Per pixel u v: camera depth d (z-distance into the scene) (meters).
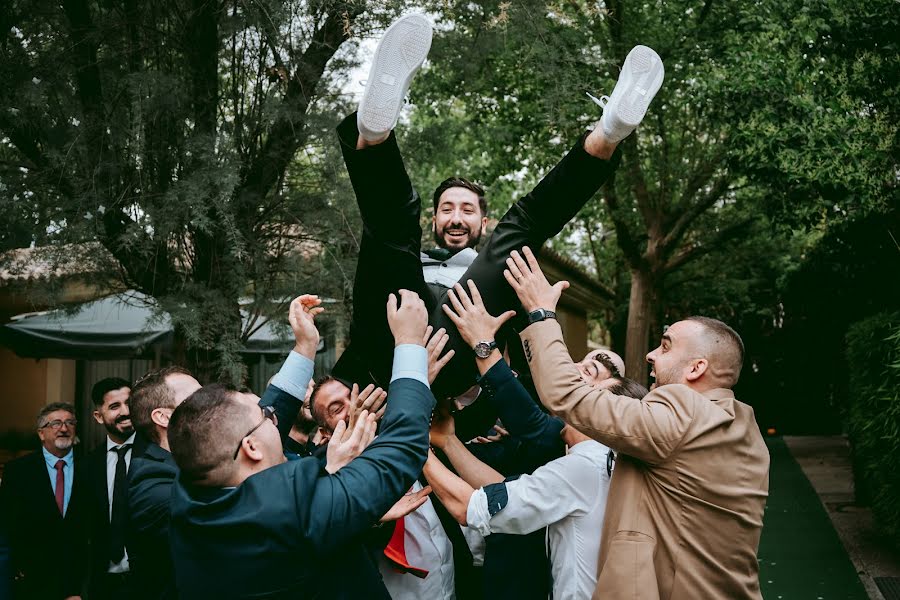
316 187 5.80
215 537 1.80
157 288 5.45
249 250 5.45
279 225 5.72
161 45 5.39
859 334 6.96
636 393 2.77
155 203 5.06
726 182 14.06
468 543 3.25
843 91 7.27
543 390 2.32
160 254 5.34
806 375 16.70
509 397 2.39
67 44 5.18
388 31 1.95
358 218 5.52
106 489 4.02
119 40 5.33
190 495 1.89
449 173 12.04
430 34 1.97
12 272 5.10
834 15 7.48
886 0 7.25
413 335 2.15
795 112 7.41
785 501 9.70
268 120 5.07
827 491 10.36
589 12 9.72
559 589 2.58
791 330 16.86
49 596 4.24
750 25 9.68
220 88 5.62
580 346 19.25
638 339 14.99
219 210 4.80
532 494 2.50
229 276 5.27
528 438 2.48
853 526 8.11
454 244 3.02
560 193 2.35
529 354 2.45
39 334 6.66
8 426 13.20
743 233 15.79
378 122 1.99
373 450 1.94
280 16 4.72
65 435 4.57
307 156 5.84
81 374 12.99
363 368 2.70
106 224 5.14
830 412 17.94
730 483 2.22
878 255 8.73
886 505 6.53
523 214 2.43
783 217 7.81
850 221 7.46
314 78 5.20
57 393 12.80
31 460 4.41
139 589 2.64
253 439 1.92
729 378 2.46
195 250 5.47
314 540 1.78
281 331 5.55
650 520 2.26
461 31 6.07
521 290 2.38
